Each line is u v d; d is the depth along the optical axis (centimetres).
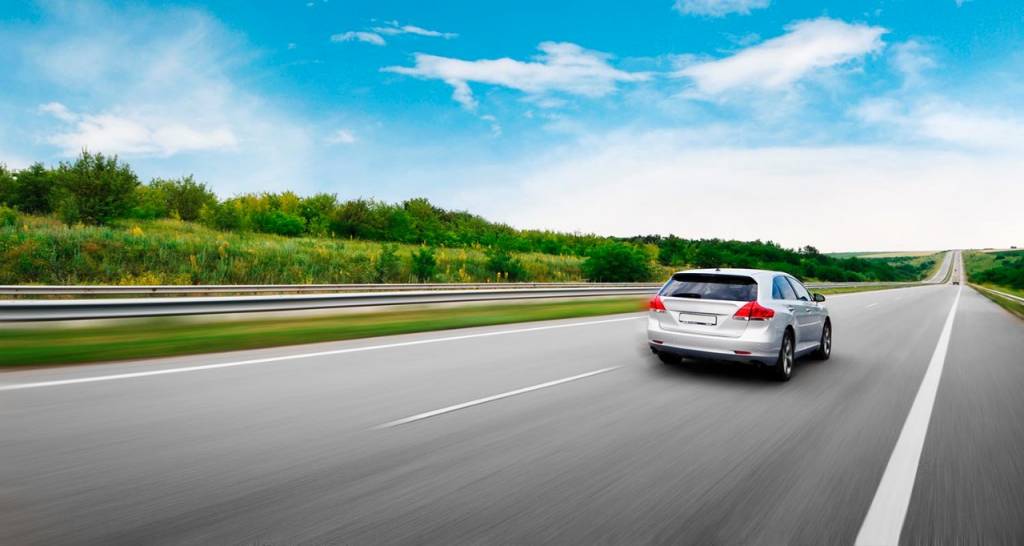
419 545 285
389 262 3388
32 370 686
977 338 1270
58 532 288
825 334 948
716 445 462
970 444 472
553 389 657
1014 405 616
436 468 394
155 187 4691
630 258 4256
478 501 341
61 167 3522
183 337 998
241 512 317
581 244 7162
